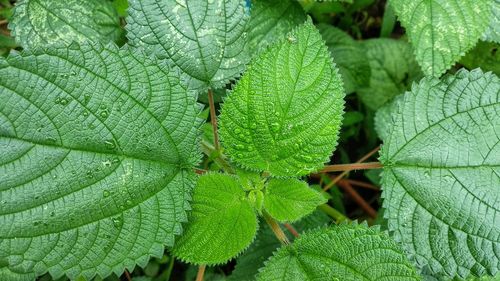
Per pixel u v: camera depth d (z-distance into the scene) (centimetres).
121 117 18
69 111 17
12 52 16
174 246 18
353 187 32
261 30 25
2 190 16
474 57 28
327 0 27
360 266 18
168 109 18
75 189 17
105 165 18
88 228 17
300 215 18
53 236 17
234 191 19
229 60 20
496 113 19
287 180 19
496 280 21
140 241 18
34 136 17
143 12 19
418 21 23
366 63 29
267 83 18
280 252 19
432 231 19
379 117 28
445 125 20
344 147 31
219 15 20
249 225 18
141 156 18
